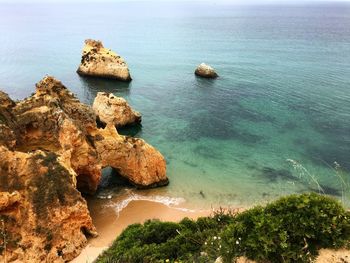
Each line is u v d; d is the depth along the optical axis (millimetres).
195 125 52469
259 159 42469
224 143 46719
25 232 25453
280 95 65688
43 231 25516
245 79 77750
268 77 79250
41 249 25109
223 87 71750
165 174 37219
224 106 60406
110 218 31438
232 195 35375
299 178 38219
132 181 36594
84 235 27797
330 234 12766
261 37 155375
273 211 14078
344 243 12695
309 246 12734
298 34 168375
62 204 26609
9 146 29328
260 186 36938
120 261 17062
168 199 34688
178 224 21453
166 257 16594
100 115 51844
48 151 30703
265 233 12859
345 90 68125
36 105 33875
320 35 164875
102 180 37875
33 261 24766
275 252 12484
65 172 28094
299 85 71938
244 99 63812
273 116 55594
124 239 21156
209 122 53594
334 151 44031
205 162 41906
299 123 52656
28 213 25859
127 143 35688
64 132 31578
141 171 35875
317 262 12234
